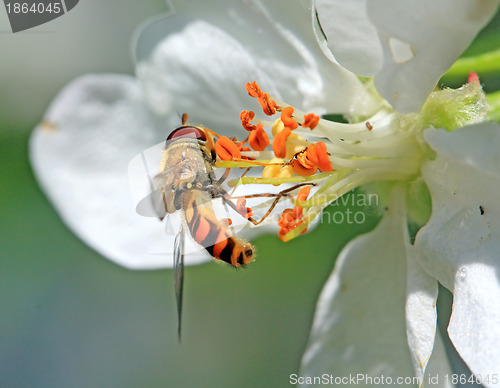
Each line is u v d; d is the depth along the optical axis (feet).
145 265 0.46
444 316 0.45
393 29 0.41
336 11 0.42
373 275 0.46
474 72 0.44
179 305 0.42
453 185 0.43
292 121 0.43
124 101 0.47
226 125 0.46
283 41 0.46
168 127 0.47
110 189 0.47
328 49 0.43
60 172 0.47
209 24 0.46
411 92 0.42
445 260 0.42
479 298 0.41
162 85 0.47
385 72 0.42
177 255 0.43
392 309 0.46
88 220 0.46
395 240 0.45
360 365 0.46
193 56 0.46
